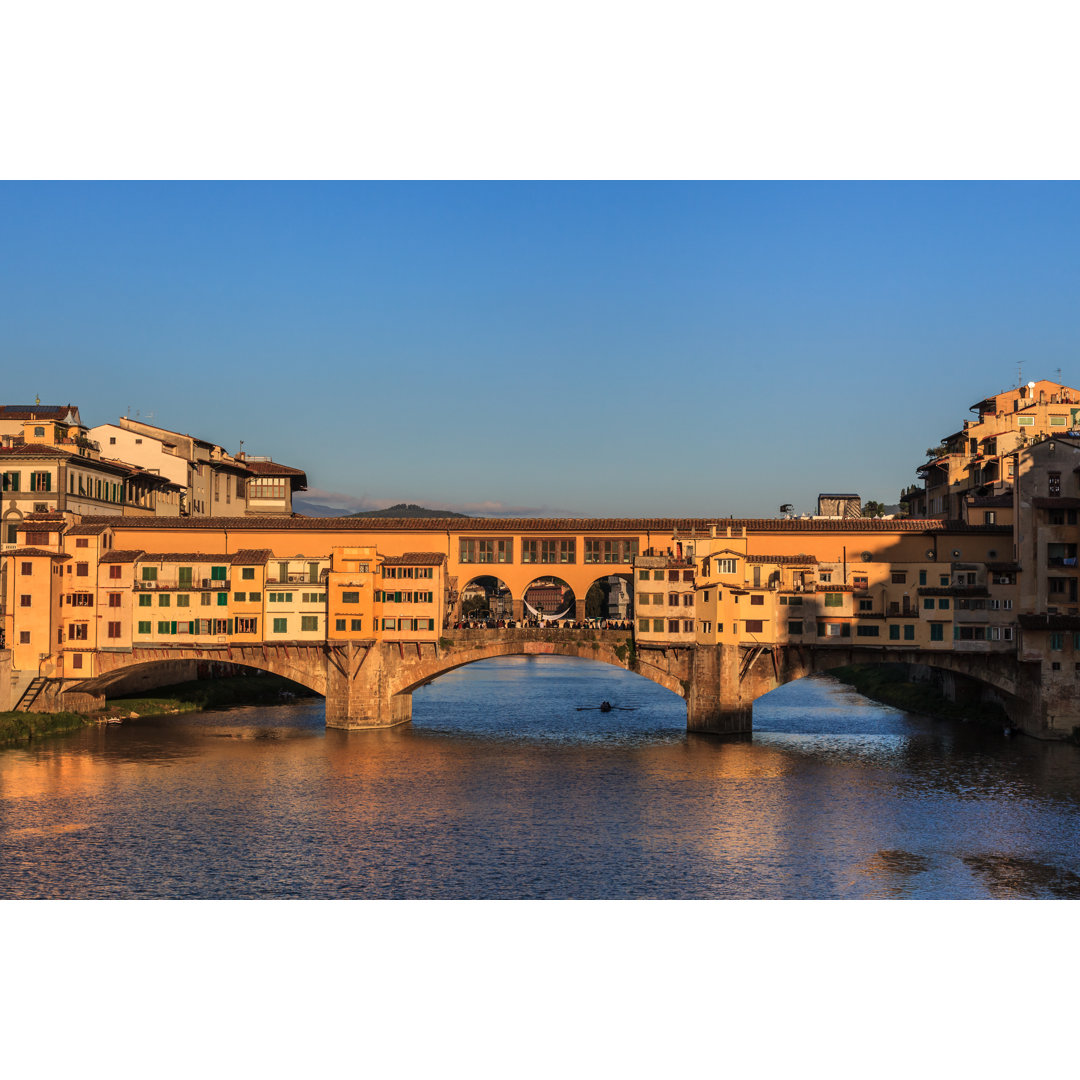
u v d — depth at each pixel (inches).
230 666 6279.5
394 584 4667.8
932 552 4611.2
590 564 4859.7
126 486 5723.4
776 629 4480.8
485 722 4945.9
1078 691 4276.6
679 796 3447.3
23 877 2647.6
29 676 4569.4
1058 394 6038.4
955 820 3154.5
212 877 2659.9
